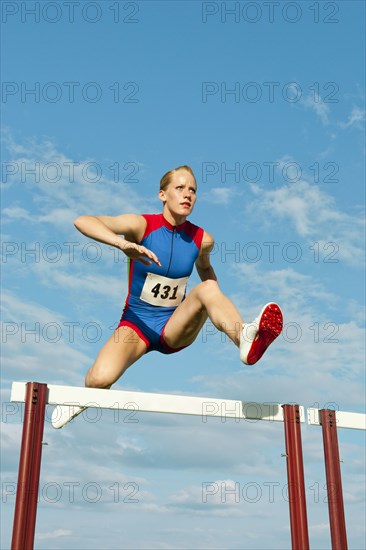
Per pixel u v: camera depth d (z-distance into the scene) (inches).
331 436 151.0
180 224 154.7
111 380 147.3
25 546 117.3
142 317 154.7
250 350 125.0
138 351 153.9
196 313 143.5
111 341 152.1
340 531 144.9
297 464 140.6
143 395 135.3
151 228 150.8
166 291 153.7
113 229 141.5
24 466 122.0
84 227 132.4
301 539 135.1
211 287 139.1
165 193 153.9
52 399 128.9
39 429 125.6
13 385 127.7
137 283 153.8
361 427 156.6
